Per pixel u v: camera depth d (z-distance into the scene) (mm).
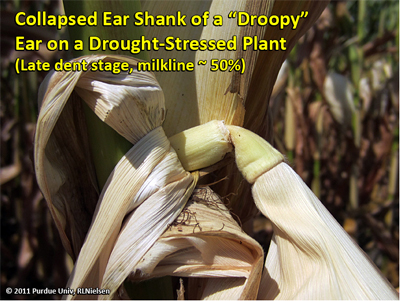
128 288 157
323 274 138
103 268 145
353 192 553
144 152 142
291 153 502
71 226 159
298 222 143
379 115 652
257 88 179
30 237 447
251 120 184
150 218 139
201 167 153
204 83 160
